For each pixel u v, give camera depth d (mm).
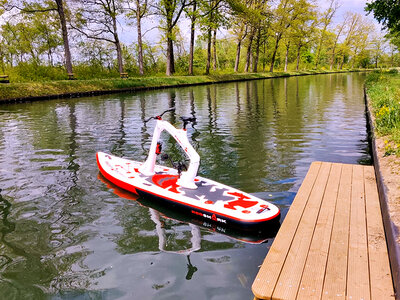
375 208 4102
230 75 37781
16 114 13727
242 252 3605
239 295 2877
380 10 18094
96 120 12031
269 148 7902
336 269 2814
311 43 68562
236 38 43062
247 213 4117
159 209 4758
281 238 3367
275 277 2719
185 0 31141
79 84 22156
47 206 4867
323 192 4676
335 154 7328
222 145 8266
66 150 7965
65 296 2924
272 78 45000
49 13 31094
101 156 6594
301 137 9023
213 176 5996
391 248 2904
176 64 41656
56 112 14148
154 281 3100
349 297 2461
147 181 5301
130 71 34969
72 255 3584
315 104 16281
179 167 5215
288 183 5582
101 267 3348
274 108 14938
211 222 4324
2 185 5691
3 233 4098
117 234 4047
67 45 25031
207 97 19953
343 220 3768
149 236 3986
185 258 3488
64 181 5875
